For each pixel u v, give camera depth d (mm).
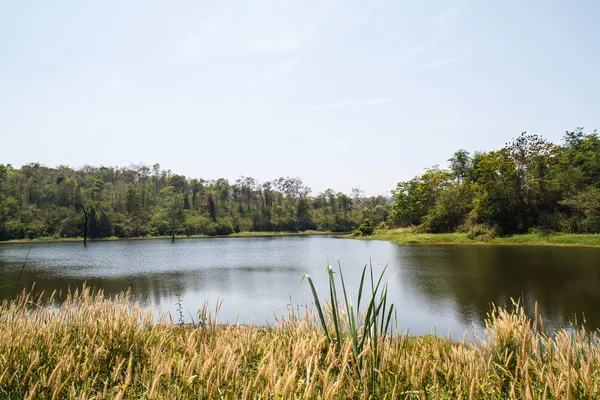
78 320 4422
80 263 27484
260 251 37438
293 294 14531
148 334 4188
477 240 38469
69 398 2568
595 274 16500
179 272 21828
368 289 14992
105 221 72812
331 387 2449
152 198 94438
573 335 3680
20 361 3223
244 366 3256
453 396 2943
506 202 41031
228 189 110438
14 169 90375
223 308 12398
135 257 32375
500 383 3100
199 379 2836
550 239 33844
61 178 83000
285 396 2434
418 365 3256
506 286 14633
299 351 3143
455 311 11312
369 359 3057
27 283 17984
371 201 112375
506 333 3834
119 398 2574
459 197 50062
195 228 83125
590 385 2748
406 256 27250
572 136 56719
